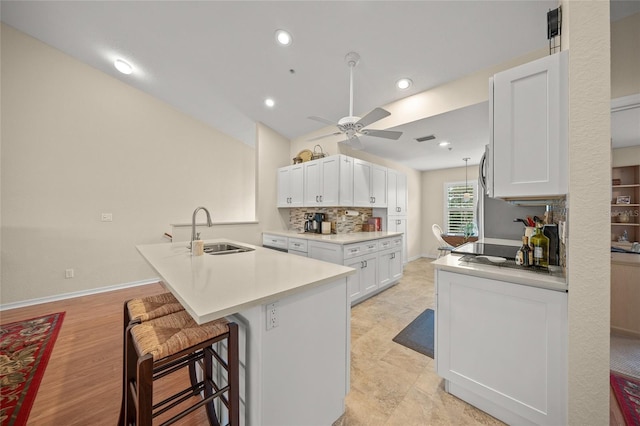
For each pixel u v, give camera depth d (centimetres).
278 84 306
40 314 280
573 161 95
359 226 418
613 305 145
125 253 376
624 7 138
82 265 342
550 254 142
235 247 253
